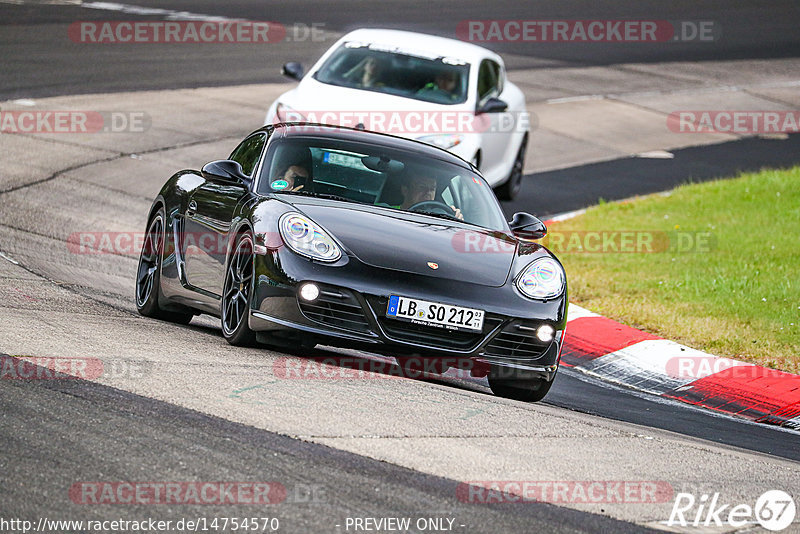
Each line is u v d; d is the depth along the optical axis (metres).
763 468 20.70
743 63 108.75
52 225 40.72
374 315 23.09
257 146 28.92
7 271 31.72
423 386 23.06
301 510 14.59
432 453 17.83
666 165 68.19
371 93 46.50
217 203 27.44
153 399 18.80
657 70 100.81
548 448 19.33
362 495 15.45
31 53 73.88
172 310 29.89
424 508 15.27
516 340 24.03
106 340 23.38
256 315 23.70
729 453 21.80
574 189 59.81
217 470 15.73
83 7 94.00
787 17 139.12
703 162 69.81
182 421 17.75
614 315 36.66
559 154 68.50
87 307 28.33
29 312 25.61
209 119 62.62
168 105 64.62
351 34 51.09
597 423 22.50
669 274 42.16
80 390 18.86
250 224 24.69
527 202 55.62
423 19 108.38
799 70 107.56
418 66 48.66
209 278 26.84
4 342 21.69
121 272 36.22
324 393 20.69
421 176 28.19
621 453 19.89
